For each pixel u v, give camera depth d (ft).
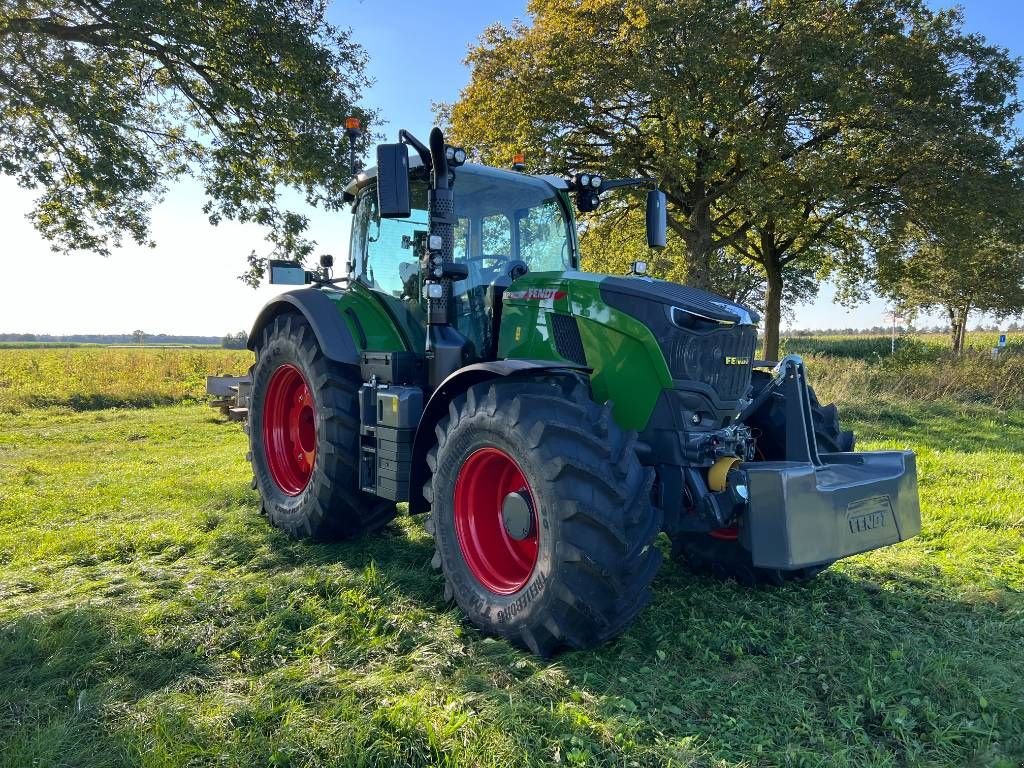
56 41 28.94
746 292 88.22
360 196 15.26
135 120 30.96
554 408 9.30
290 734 7.27
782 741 7.49
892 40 45.27
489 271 12.91
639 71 40.91
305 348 14.29
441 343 12.09
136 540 14.16
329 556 13.37
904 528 10.32
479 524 10.54
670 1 41.93
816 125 48.26
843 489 9.55
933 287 66.90
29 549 13.79
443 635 9.78
